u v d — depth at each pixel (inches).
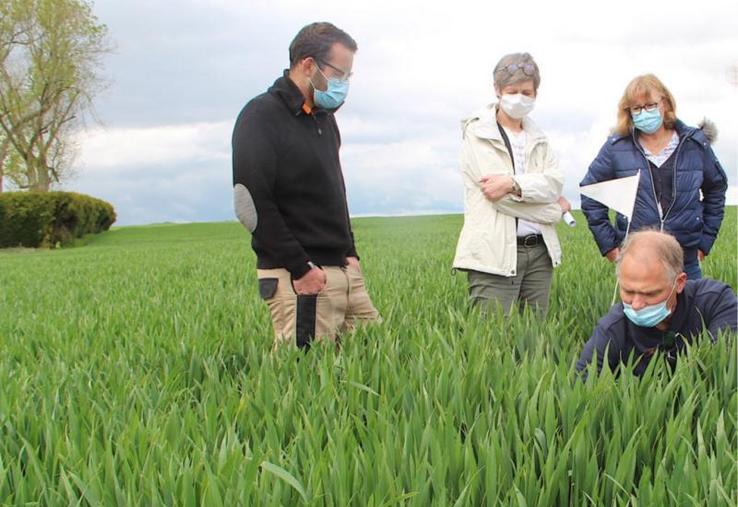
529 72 223.3
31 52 1968.5
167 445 128.5
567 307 265.6
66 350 226.5
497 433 124.0
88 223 1894.7
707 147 240.5
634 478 126.0
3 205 1604.3
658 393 137.9
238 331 246.7
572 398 136.2
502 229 230.7
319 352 191.3
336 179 207.8
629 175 242.5
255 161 191.2
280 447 128.2
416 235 1023.6
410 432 126.3
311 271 195.9
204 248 1101.7
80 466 126.0
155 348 223.1
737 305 166.6
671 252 151.5
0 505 116.3
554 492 114.2
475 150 233.8
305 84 196.7
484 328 201.6
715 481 105.8
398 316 257.0
